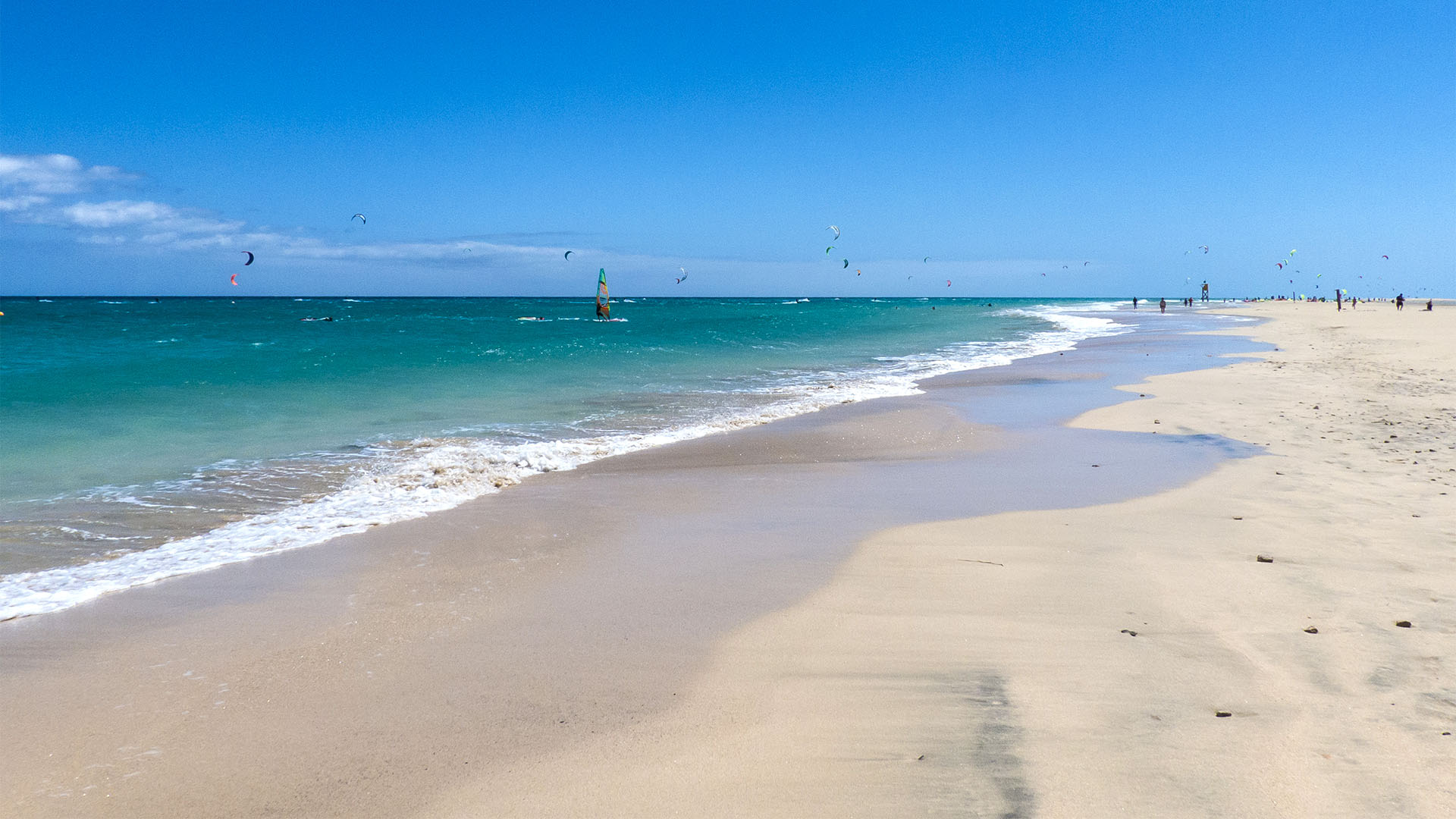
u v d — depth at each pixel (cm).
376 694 422
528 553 662
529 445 1105
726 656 467
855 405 1516
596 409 1512
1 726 390
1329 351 2575
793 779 347
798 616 526
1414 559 609
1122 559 629
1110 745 369
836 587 579
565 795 336
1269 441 1089
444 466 977
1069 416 1361
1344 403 1400
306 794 337
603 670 450
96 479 934
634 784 344
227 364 2311
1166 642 479
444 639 491
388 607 543
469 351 2956
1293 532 686
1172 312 8031
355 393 1720
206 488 891
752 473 967
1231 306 10744
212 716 400
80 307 11794
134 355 2669
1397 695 407
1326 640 473
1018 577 594
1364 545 643
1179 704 405
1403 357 2292
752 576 605
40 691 426
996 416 1376
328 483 920
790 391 1777
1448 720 382
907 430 1245
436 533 720
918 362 2511
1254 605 529
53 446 1117
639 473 970
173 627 511
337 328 5462
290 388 1784
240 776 349
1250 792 333
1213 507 775
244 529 736
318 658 464
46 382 1775
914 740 377
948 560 636
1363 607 521
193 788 340
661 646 480
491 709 406
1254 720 388
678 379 2038
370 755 365
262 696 420
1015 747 369
